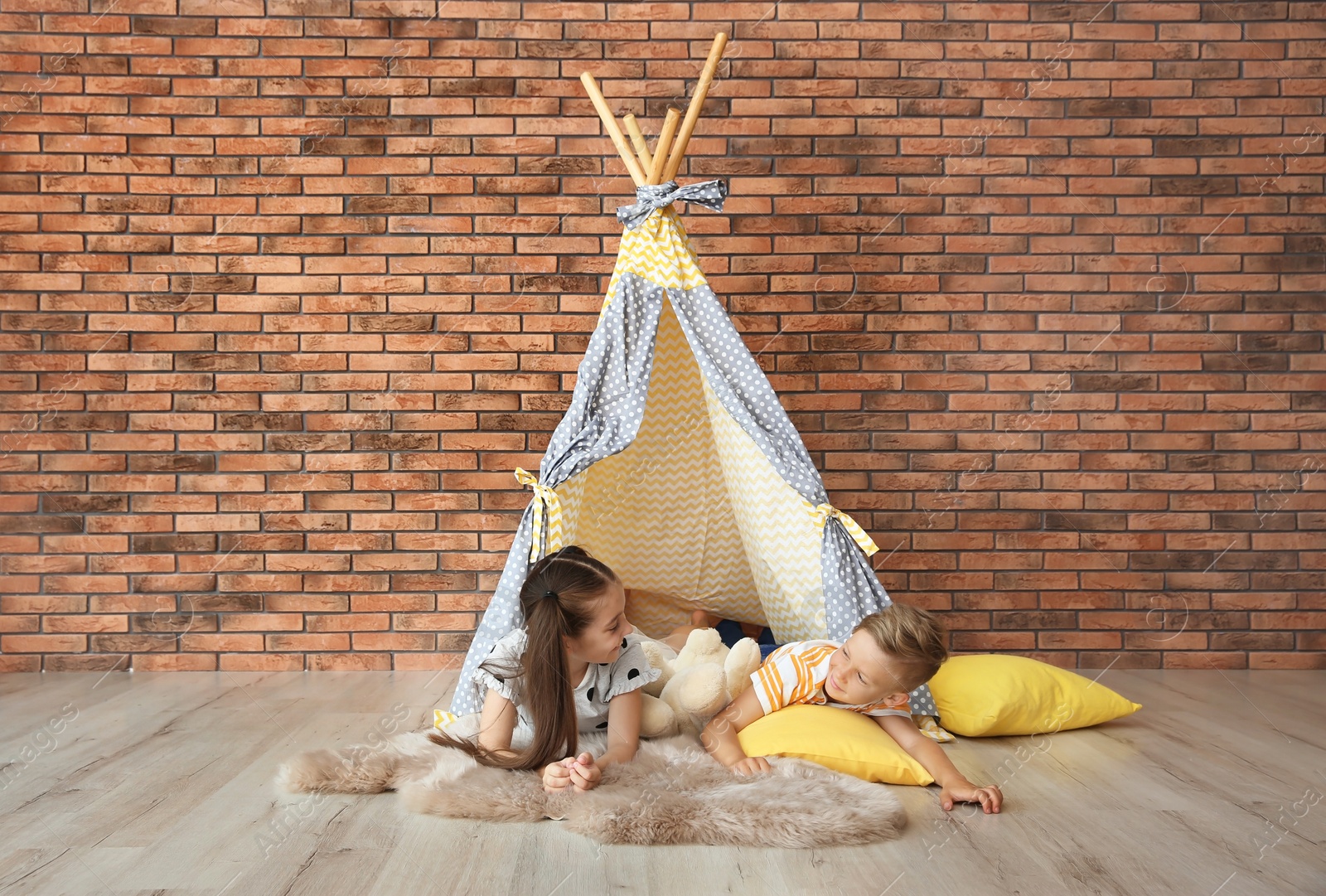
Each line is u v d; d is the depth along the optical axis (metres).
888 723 2.15
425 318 3.41
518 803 1.80
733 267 3.44
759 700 2.18
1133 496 3.44
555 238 3.43
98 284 3.38
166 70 3.40
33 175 3.38
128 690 3.04
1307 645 3.43
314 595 3.38
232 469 3.38
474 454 3.41
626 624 1.99
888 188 3.45
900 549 3.43
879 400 3.43
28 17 3.38
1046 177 3.47
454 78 3.43
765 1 3.44
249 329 3.40
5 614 3.34
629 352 2.64
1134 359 3.46
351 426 3.40
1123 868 1.59
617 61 3.43
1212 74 3.47
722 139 3.44
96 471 3.37
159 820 1.82
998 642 3.42
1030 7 3.46
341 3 3.41
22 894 1.48
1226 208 3.47
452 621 3.39
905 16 3.45
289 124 3.41
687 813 1.72
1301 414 3.44
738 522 2.89
